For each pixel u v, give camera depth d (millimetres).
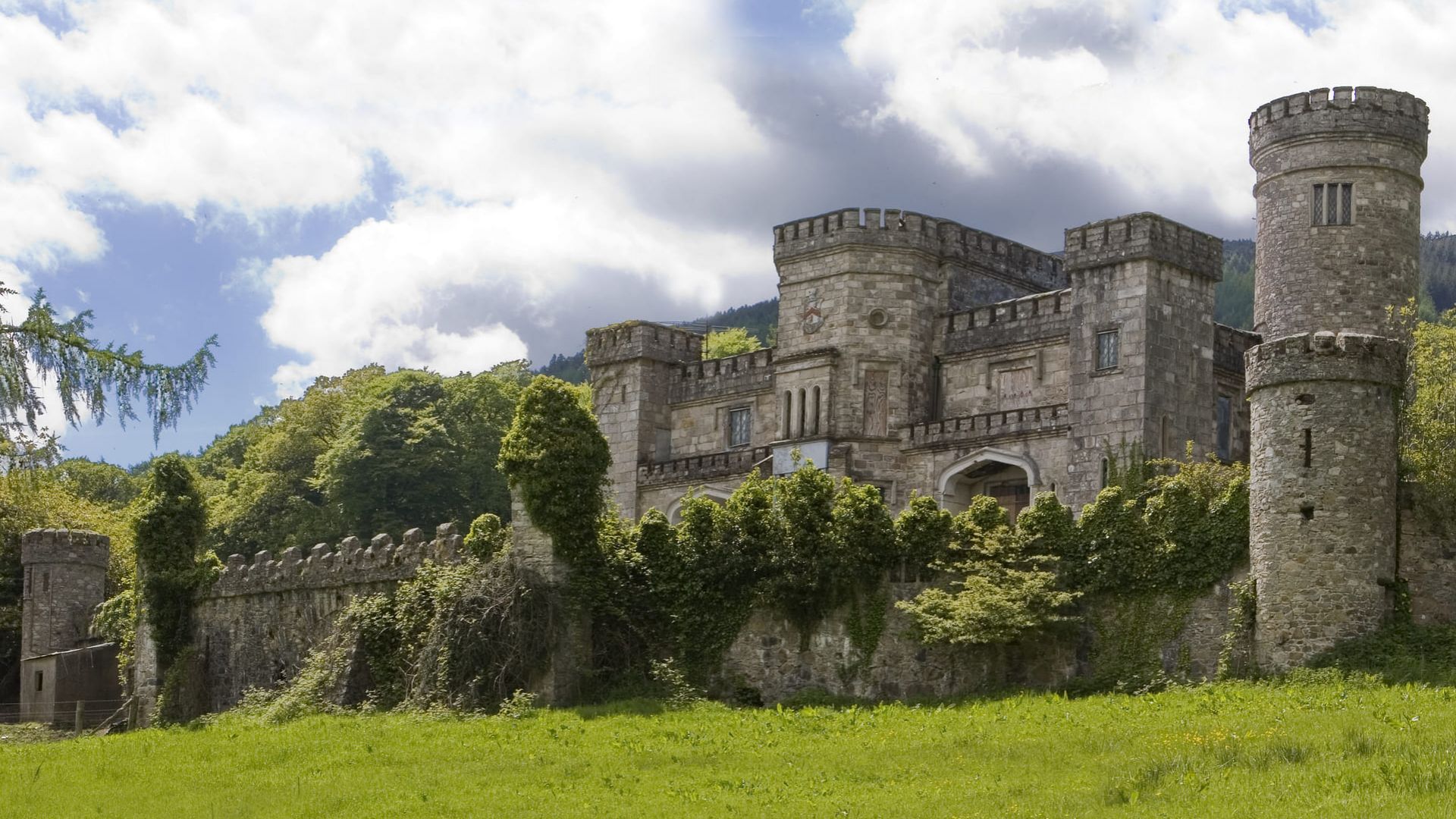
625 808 41875
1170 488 57188
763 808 40406
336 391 121125
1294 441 53500
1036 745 45500
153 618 80688
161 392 42156
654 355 92188
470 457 107250
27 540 95750
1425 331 61188
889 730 51125
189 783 51344
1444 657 51062
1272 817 34312
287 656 75812
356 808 44875
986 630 56969
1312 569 52594
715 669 61844
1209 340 74812
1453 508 53375
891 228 82500
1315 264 76250
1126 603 57062
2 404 40438
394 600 68000
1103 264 73812
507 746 53031
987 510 60312
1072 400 74062
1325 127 76562
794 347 84125
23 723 86750
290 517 110375
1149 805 36562
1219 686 52844
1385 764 37344
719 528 63031
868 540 60500
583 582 62594
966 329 81438
